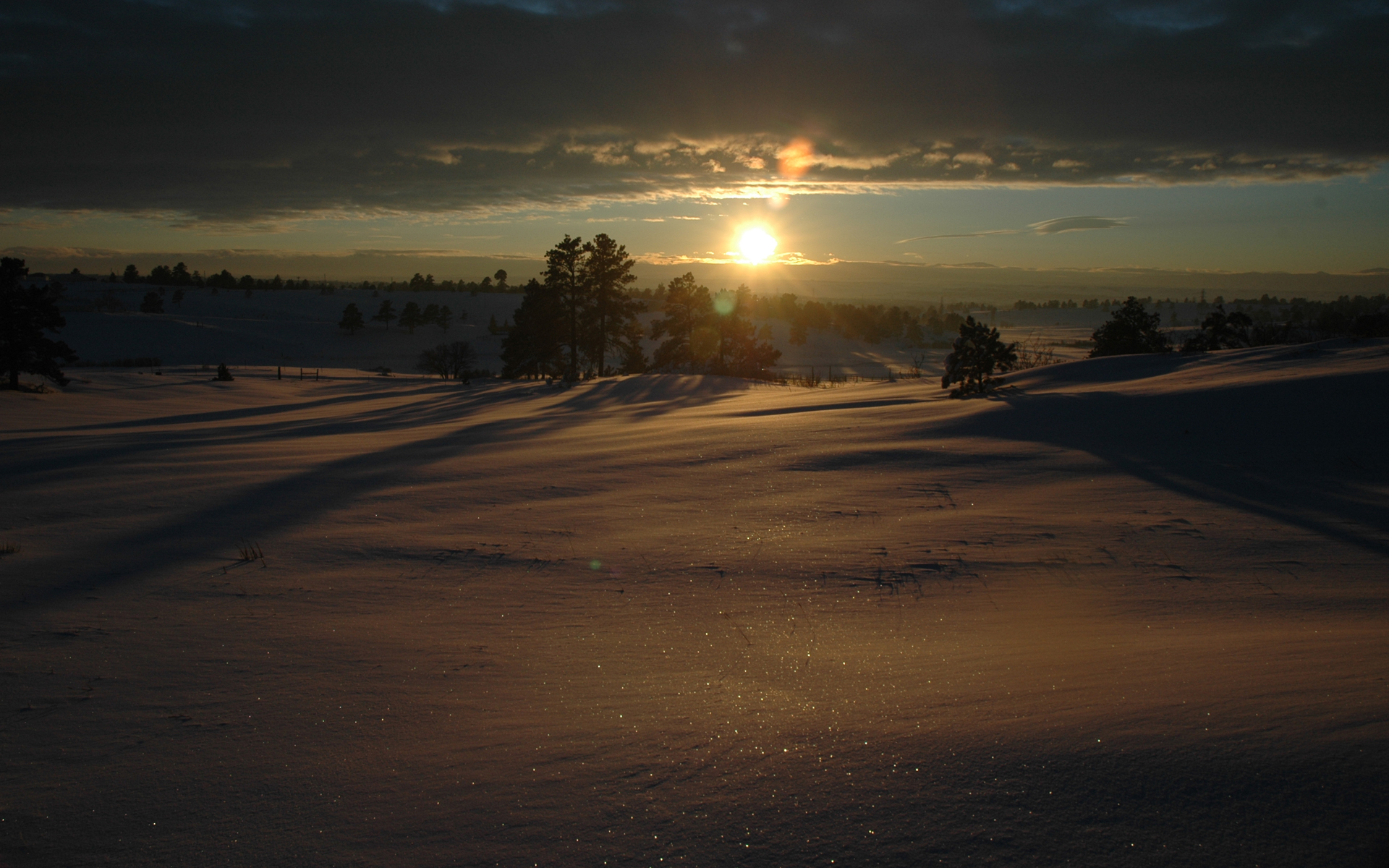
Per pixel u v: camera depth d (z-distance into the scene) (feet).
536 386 146.10
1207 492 26.50
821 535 23.11
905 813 6.75
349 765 8.68
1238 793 6.60
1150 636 13.16
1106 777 7.11
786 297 558.97
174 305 634.84
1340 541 20.07
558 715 10.11
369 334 513.86
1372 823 5.95
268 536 24.49
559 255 216.33
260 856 6.76
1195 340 78.84
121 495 32.86
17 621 15.58
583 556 21.35
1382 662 10.10
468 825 7.09
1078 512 24.68
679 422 61.52
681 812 7.07
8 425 89.56
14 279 131.75
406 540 23.76
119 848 7.05
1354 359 47.57
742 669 12.01
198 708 10.80
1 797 8.16
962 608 15.84
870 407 60.34
